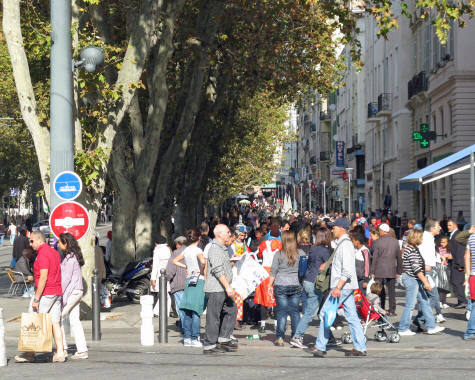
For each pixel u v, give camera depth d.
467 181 49.22
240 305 21.41
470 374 13.50
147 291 29.47
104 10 32.31
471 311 18.56
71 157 20.44
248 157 79.12
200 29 36.44
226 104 44.88
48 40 20.38
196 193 44.62
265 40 38.69
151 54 32.41
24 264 32.22
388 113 74.31
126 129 34.69
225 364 15.13
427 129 45.09
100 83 22.81
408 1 64.38
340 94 115.19
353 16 31.50
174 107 39.97
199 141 42.88
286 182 152.00
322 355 16.19
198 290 18.16
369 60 86.19
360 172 95.81
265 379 13.20
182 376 13.58
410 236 19.61
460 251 24.95
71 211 19.44
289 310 18.08
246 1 34.94
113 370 14.42
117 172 30.91
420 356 15.95
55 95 20.27
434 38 55.50
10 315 25.16
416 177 28.81
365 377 13.29
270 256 20.95
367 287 20.20
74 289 16.06
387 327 19.31
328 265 16.39
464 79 48.91
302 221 45.19
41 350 15.43
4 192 95.00
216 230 16.80
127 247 31.48
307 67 41.44
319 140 138.62
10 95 58.25
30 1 25.00
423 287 19.83
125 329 22.47
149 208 33.47
